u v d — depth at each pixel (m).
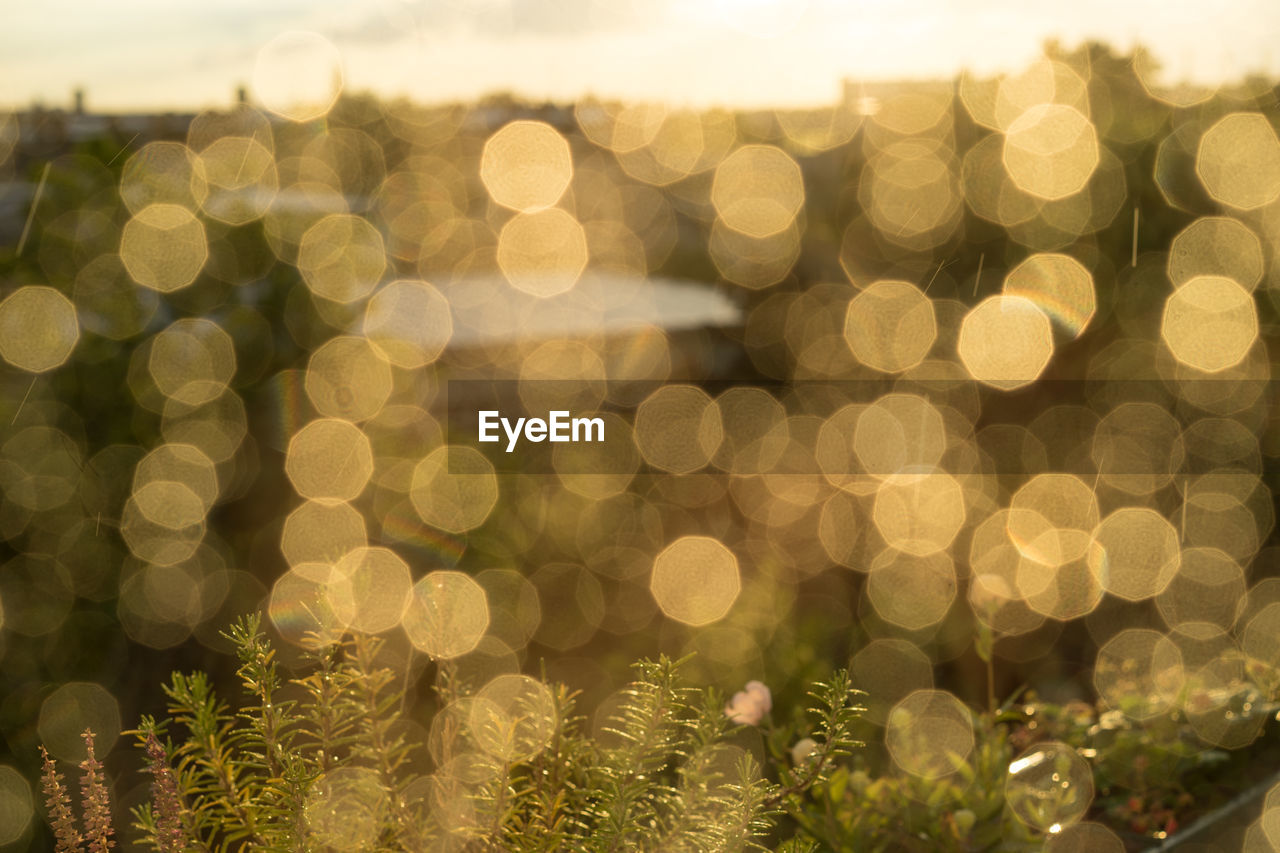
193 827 1.34
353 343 4.95
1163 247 7.29
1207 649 5.49
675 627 4.54
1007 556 6.24
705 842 1.47
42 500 4.09
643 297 9.51
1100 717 3.86
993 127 7.71
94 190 4.64
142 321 4.50
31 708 3.91
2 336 4.25
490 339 7.38
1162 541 6.62
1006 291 7.65
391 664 2.91
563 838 1.44
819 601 5.64
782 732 2.91
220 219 4.73
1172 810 3.39
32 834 3.44
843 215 8.82
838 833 2.75
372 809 1.39
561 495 5.28
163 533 4.39
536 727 1.40
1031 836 2.83
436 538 4.46
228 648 4.26
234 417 4.64
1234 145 7.16
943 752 3.13
